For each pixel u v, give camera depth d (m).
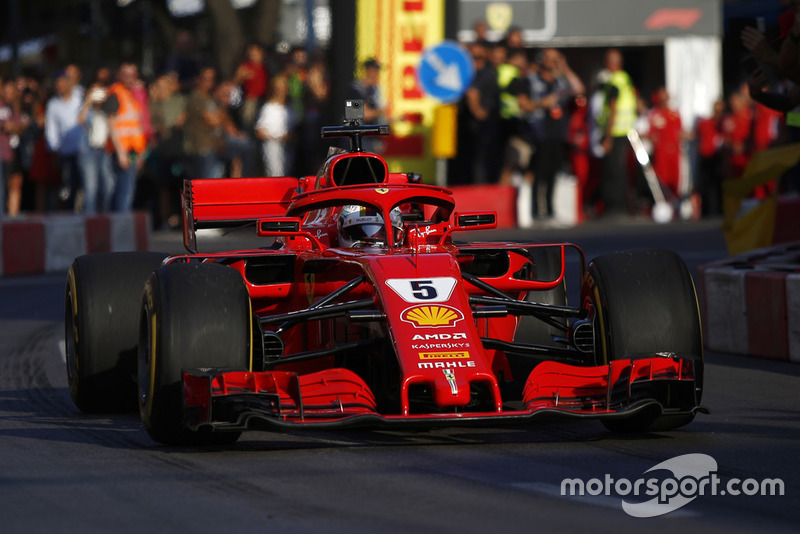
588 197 76.56
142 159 69.75
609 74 74.69
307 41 80.69
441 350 20.19
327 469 19.50
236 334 20.67
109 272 25.41
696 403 21.03
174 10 103.12
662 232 66.19
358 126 27.59
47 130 67.44
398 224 24.25
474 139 72.19
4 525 16.75
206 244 51.59
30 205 76.50
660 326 21.50
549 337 26.30
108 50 107.69
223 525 16.45
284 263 24.59
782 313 31.12
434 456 20.36
